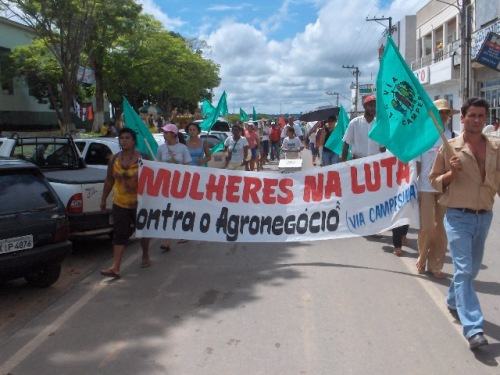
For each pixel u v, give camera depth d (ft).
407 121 19.69
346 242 27.91
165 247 26.66
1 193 18.98
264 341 15.20
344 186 23.08
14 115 108.99
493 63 84.64
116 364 13.96
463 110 14.96
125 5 79.15
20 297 20.13
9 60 95.55
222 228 23.54
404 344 14.85
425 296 18.84
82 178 26.17
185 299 19.02
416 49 151.23
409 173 21.61
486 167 14.64
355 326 16.19
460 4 114.01
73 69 79.20
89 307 18.40
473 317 14.28
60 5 71.56
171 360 14.11
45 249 19.51
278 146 84.69
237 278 21.52
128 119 28.17
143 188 22.74
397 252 24.76
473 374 13.09
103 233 25.79
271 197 23.63
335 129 37.35
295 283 20.61
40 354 14.71
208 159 30.12
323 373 13.24
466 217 14.87
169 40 111.75
